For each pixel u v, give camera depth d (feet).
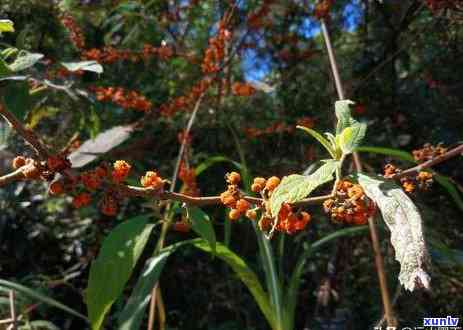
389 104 12.60
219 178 13.97
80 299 13.32
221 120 13.51
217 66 12.44
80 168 11.15
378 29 12.87
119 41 14.65
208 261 13.35
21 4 11.82
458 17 11.23
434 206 11.37
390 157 11.53
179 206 6.93
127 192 4.44
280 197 3.95
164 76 14.89
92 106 9.55
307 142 13.38
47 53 13.00
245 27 14.01
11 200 11.50
